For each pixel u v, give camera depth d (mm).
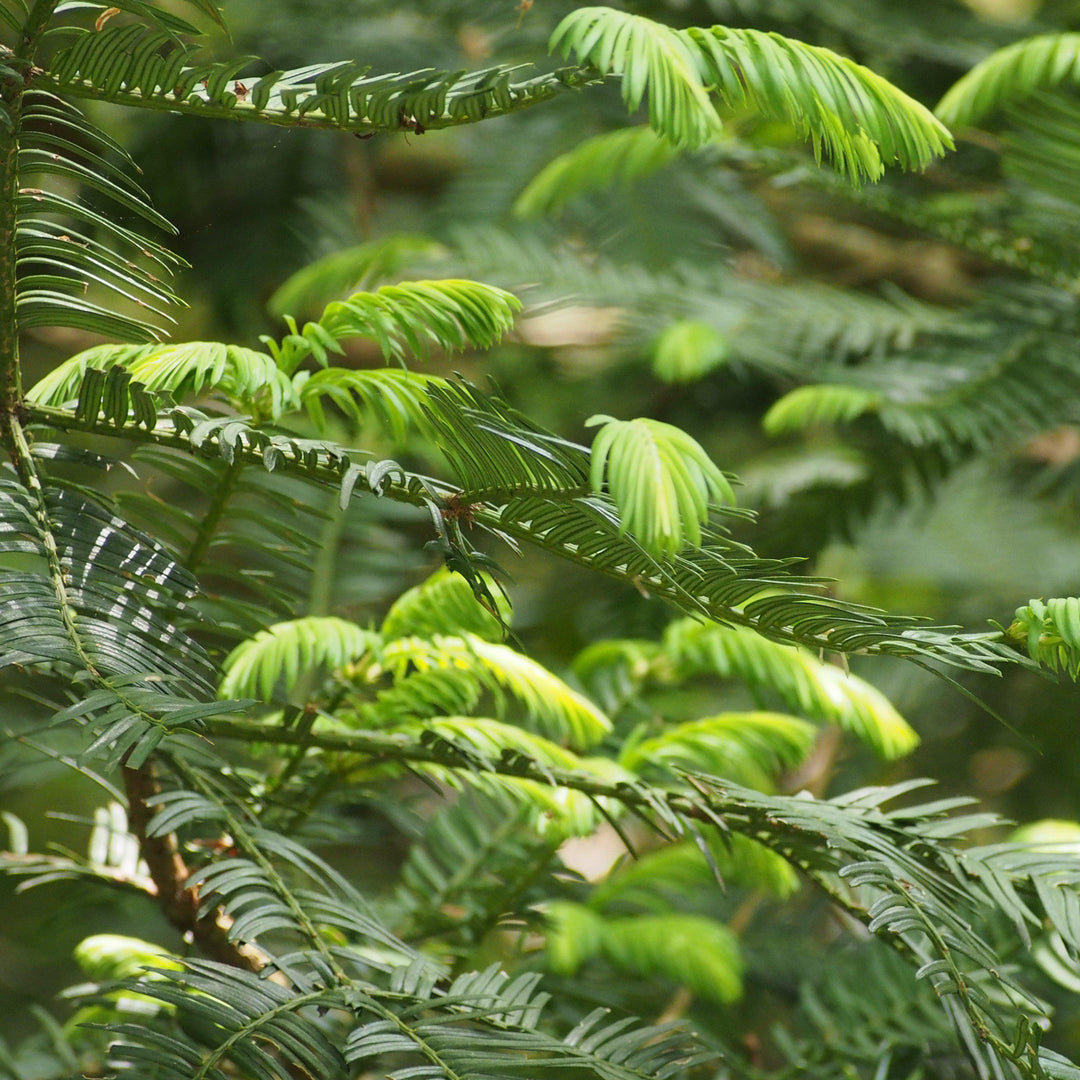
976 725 2752
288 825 1691
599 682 1951
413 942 1750
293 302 2705
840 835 1588
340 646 1679
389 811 1859
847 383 2535
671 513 1518
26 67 1528
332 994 1535
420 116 1538
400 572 2199
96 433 1570
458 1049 1523
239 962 1620
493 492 1559
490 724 1686
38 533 1551
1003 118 2820
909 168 1566
